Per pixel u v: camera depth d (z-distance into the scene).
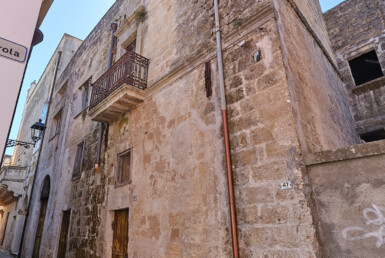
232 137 4.40
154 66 7.04
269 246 3.47
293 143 3.60
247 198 3.89
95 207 7.60
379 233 2.81
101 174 7.82
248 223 3.78
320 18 8.45
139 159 6.43
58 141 12.45
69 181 9.93
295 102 3.99
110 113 7.59
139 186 6.12
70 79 13.60
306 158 3.49
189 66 5.83
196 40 5.95
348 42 8.26
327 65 6.75
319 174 3.39
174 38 6.67
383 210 2.84
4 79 2.30
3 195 19.84
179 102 5.77
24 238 12.95
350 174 3.16
